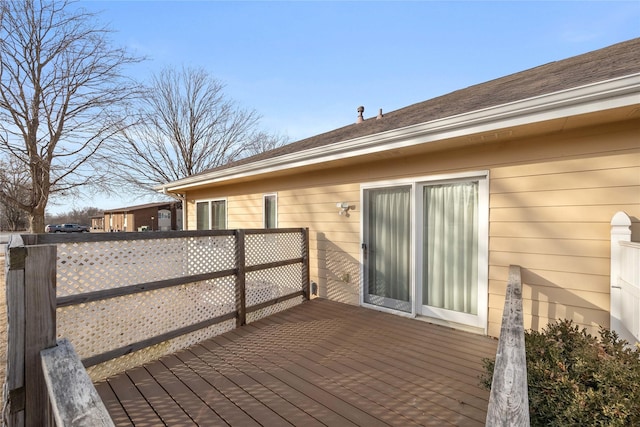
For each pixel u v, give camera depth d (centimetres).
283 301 481
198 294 363
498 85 527
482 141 357
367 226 485
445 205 402
